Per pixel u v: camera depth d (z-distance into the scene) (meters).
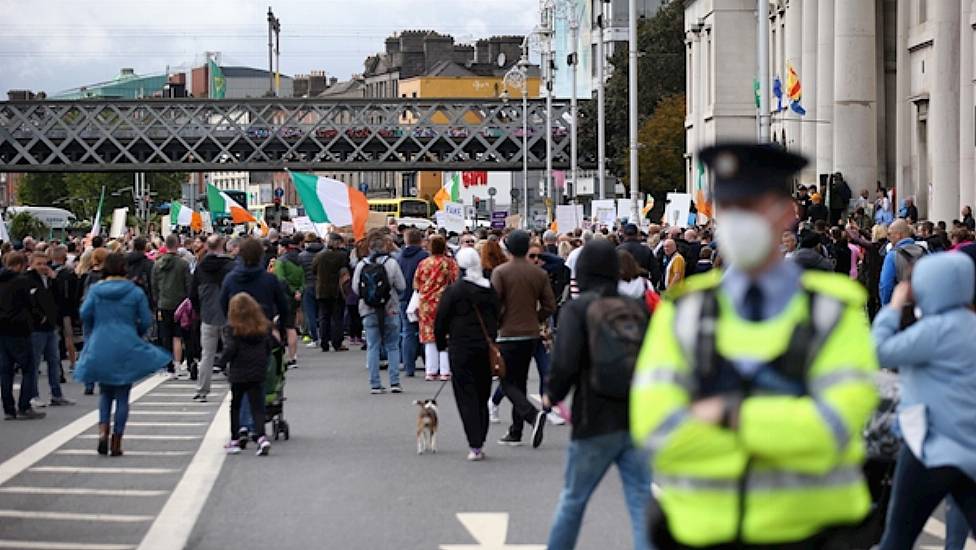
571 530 20.70
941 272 19.00
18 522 27.81
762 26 85.25
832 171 117.12
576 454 20.45
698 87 166.25
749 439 12.05
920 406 19.17
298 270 66.25
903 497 19.47
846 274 56.91
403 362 57.06
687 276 66.88
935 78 95.88
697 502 12.48
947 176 95.19
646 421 12.44
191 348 57.25
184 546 25.31
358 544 25.30
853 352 12.26
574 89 153.00
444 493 30.28
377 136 195.88
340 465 34.28
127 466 34.81
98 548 25.23
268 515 28.16
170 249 57.91
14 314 44.03
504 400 47.06
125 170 189.12
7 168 189.12
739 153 12.24
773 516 12.37
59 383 52.47
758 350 12.27
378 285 49.56
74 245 77.69
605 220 110.62
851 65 111.31
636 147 113.06
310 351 70.12
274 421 38.66
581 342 20.28
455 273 54.97
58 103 188.62
